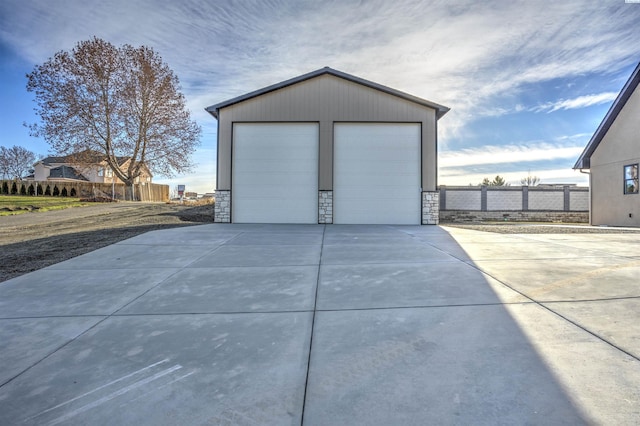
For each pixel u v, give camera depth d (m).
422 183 11.62
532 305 3.18
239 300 3.54
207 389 1.94
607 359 2.17
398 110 11.65
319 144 11.64
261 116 11.76
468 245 6.60
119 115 21.45
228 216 11.73
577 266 4.73
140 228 9.49
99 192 27.08
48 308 3.37
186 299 3.59
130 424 1.66
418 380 1.99
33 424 1.67
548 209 18.27
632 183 12.89
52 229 9.69
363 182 11.66
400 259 5.30
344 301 3.44
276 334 2.70
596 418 1.61
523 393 1.83
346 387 1.94
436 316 2.97
